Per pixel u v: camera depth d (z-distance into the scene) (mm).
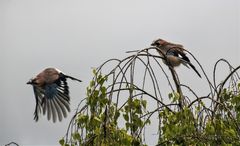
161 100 8820
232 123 8969
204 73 9664
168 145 8516
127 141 7848
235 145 8469
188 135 8367
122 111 8273
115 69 8477
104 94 8281
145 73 8719
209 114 9000
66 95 12273
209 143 8406
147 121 8555
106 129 8062
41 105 12391
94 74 8516
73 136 8320
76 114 8477
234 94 9984
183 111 8461
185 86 9758
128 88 8320
